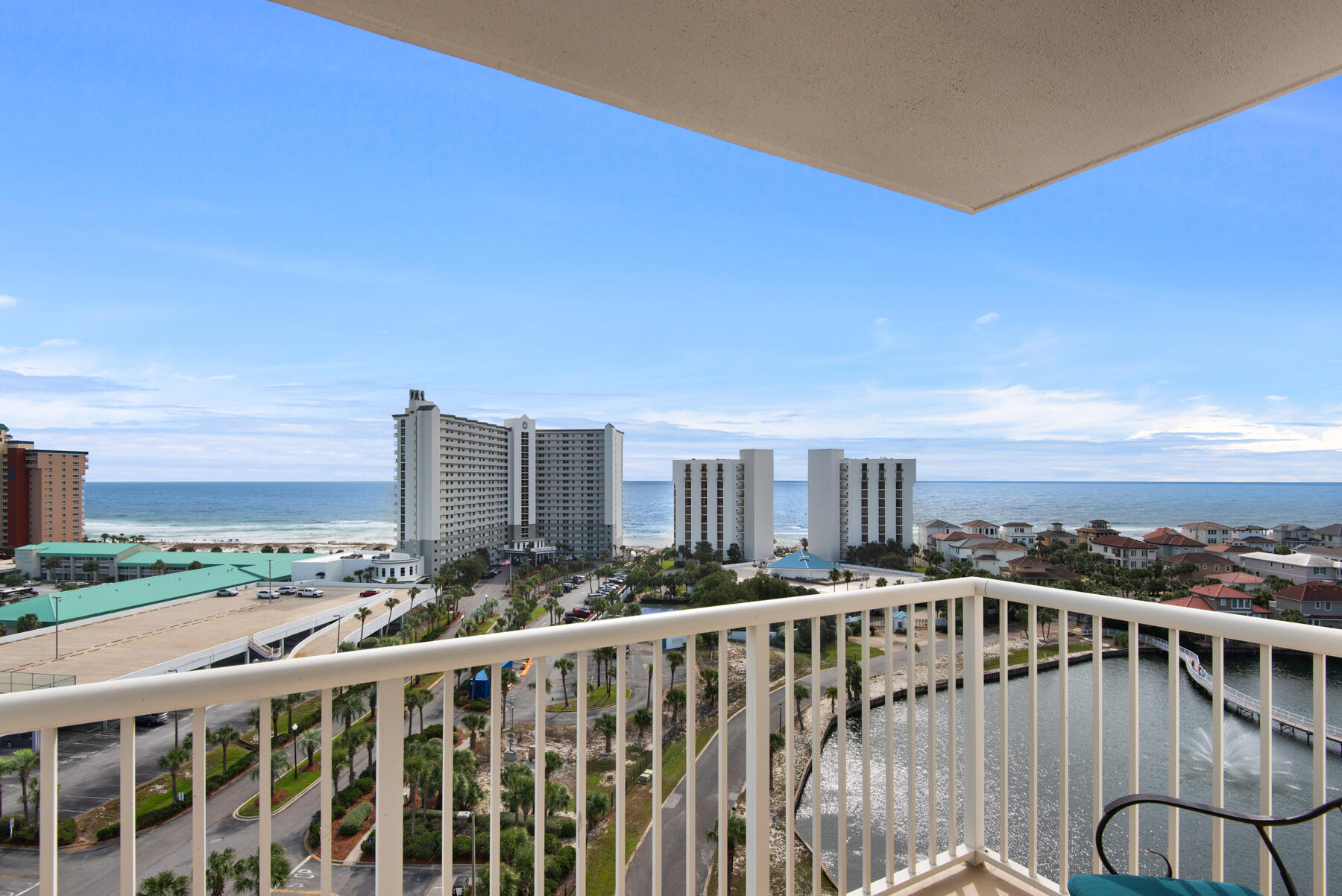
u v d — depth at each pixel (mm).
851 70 1644
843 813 1716
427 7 1400
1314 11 1396
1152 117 1832
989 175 2207
